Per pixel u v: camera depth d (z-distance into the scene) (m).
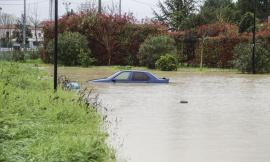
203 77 51.12
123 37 71.94
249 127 20.14
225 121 21.69
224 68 68.38
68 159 13.18
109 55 71.50
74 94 26.77
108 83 40.97
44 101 21.95
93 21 71.75
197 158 14.62
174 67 62.00
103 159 13.92
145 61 66.94
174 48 67.50
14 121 17.70
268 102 29.31
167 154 15.08
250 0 102.19
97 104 25.72
